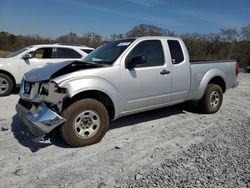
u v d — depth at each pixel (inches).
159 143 167.3
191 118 227.5
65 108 153.2
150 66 188.1
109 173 127.6
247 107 277.1
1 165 133.8
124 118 222.4
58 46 353.7
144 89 183.3
